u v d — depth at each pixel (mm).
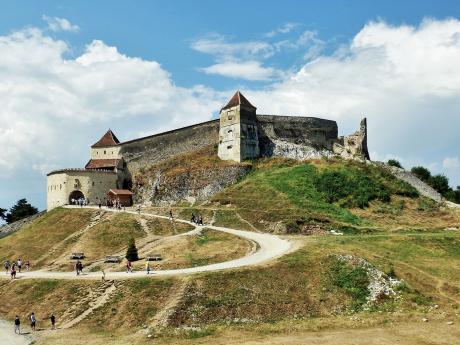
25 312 51969
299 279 52562
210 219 83562
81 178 103250
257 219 80062
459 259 60562
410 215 84188
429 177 119750
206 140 112062
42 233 83188
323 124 116875
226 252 63469
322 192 89500
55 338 44406
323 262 55781
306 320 45875
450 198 112875
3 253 77125
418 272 55844
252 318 46375
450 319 45219
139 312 47688
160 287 50844
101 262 66688
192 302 47844
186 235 73875
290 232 74562
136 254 65500
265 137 110938
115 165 108938
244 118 107000
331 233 73500
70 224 85250
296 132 114000
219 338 41781
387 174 97938
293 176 95188
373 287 51062
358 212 84000
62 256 72188
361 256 57844
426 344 39031
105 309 48938
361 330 42844
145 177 106562
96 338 43719
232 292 49469
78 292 53188
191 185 99938
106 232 79062
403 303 48938
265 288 50562
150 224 81000
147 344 41219
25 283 57625
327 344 39281
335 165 100312
